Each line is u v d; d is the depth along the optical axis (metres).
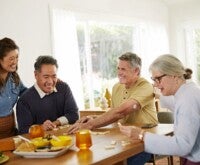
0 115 2.38
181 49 6.56
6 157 1.49
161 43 6.36
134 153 1.57
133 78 2.33
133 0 5.76
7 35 3.80
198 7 6.25
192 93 1.62
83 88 5.00
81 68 4.98
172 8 6.57
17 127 2.49
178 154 1.59
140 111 2.23
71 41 4.48
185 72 1.71
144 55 6.05
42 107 2.45
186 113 1.58
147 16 6.06
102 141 1.72
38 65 2.39
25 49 3.98
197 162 1.65
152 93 2.23
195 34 6.47
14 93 2.50
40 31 4.16
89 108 4.82
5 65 2.38
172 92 1.70
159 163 3.98
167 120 2.96
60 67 4.33
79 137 1.57
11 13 3.84
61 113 2.55
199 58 6.50
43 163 1.39
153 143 1.62
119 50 5.69
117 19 5.44
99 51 5.29
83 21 4.92
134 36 5.97
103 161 1.38
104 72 5.37
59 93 2.54
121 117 2.11
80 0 4.73
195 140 1.60
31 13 4.06
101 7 5.12
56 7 4.35
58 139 1.59
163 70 1.66
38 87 2.47
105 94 4.68
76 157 1.44
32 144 1.56
